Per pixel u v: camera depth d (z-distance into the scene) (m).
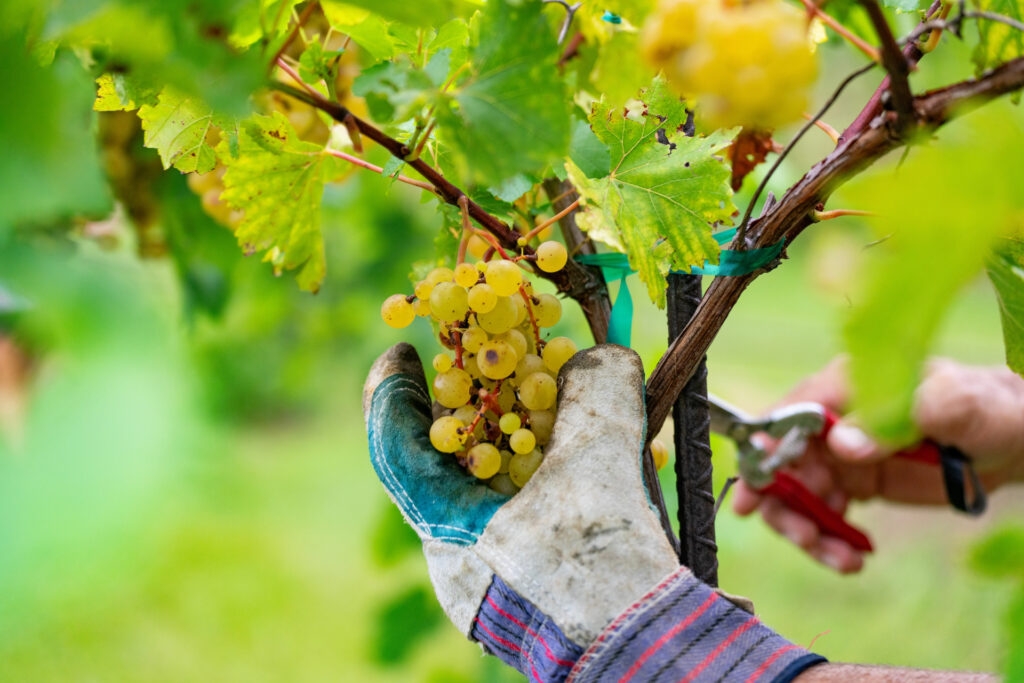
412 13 0.75
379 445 0.88
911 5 0.86
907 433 0.68
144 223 1.14
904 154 0.76
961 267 0.66
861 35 1.00
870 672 0.80
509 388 0.87
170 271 1.17
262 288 1.82
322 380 2.90
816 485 1.29
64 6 0.72
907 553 2.35
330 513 3.11
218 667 2.30
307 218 0.89
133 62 0.74
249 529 2.91
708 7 0.70
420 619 1.32
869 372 0.67
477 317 0.84
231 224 1.06
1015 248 0.76
